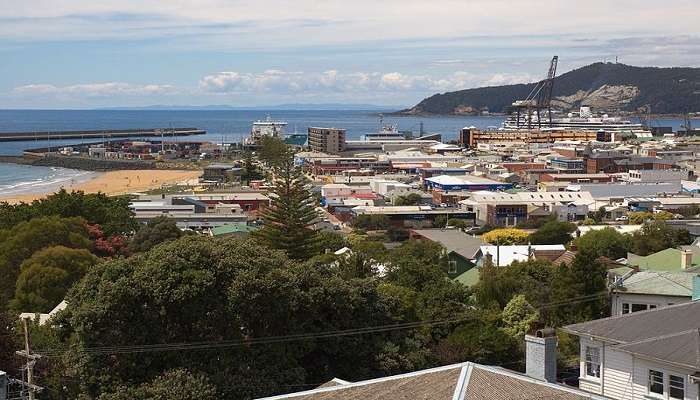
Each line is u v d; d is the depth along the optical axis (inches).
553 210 6894.7
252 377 1664.6
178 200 7003.0
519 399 933.2
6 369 1868.8
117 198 5743.1
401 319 2038.6
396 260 2938.0
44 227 3597.4
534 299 2488.9
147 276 1736.0
